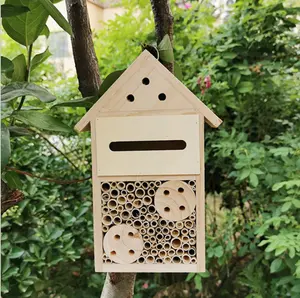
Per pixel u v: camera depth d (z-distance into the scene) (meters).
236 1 1.39
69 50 1.61
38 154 1.46
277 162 1.23
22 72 0.64
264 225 1.13
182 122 0.57
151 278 1.64
